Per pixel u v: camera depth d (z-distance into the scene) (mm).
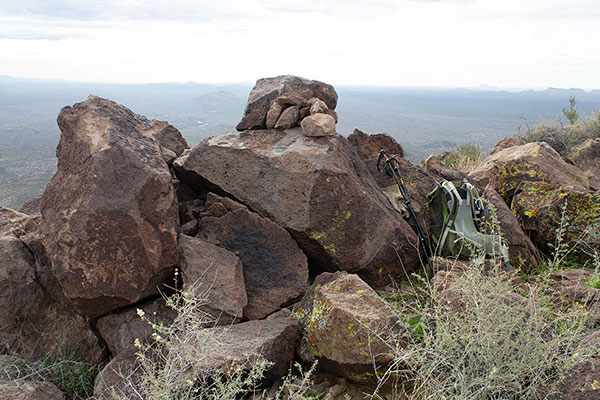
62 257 2865
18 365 2885
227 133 4441
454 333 2457
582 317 2803
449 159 9258
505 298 2826
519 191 5324
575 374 2283
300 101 4355
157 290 3197
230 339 2793
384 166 5090
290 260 3672
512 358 2371
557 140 8039
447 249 4117
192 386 2324
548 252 4707
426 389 2404
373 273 3922
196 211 4172
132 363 2734
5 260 3186
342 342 2666
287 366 2852
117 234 2941
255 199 3945
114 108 3637
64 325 3176
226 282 3238
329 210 3756
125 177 3098
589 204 4465
